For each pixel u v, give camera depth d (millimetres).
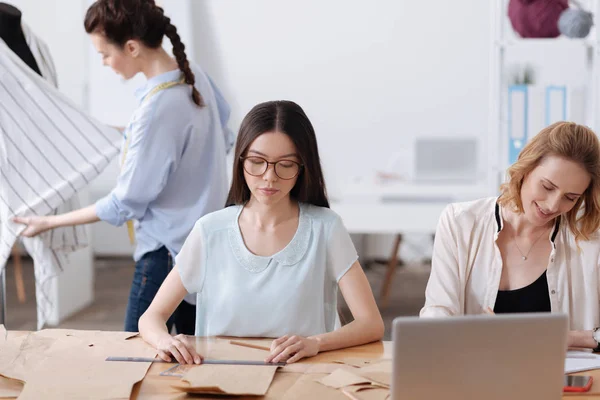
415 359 1100
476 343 1104
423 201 4273
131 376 1361
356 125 5418
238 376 1353
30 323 4055
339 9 5332
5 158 2404
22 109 2414
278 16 5375
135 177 2146
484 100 5309
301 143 1562
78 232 2705
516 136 2951
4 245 2418
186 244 1682
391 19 5309
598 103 2865
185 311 2215
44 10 5262
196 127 2211
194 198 2244
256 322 1637
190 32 5293
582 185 1565
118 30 2119
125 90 4961
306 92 5438
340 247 1668
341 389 1312
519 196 1659
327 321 1723
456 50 5293
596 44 2836
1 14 2463
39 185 2434
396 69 5348
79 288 4324
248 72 5453
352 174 5461
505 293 1772
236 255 1651
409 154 5102
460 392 1114
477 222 1799
